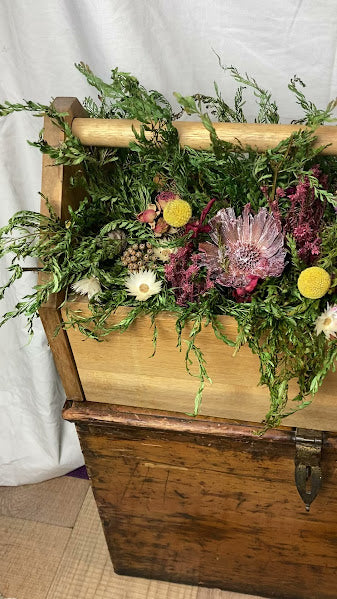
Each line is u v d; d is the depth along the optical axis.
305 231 0.84
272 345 0.82
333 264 0.85
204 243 0.86
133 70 1.11
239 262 0.84
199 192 0.91
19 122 1.19
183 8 1.04
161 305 0.88
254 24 1.04
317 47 1.04
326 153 0.85
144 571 1.39
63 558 1.47
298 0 1.00
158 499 1.18
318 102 1.11
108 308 0.88
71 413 1.05
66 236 0.87
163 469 1.11
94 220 0.96
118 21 1.05
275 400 0.83
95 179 0.99
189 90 1.13
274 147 0.86
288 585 1.32
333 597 1.31
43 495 1.62
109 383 1.02
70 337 0.95
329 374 0.90
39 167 1.24
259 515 1.15
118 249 0.94
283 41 1.05
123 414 1.04
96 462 1.13
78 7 1.06
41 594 1.41
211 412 1.02
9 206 1.28
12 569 1.46
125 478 1.15
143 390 1.01
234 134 0.87
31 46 1.10
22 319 1.39
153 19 1.05
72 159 0.91
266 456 1.03
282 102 1.12
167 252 0.92
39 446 1.60
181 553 1.31
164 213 0.85
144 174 0.94
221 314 0.87
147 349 0.94
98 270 0.89
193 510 1.18
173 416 1.03
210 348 0.91
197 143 0.88
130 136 0.89
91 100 1.06
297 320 0.84
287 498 1.10
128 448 1.09
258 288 0.86
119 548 1.34
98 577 1.43
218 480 1.10
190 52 1.09
